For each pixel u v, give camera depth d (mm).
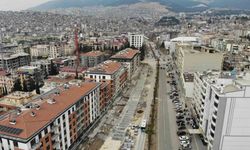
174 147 97750
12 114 80875
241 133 84750
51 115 80375
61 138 85625
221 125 84688
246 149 86312
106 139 105562
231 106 82062
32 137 68625
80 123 101562
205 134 98938
